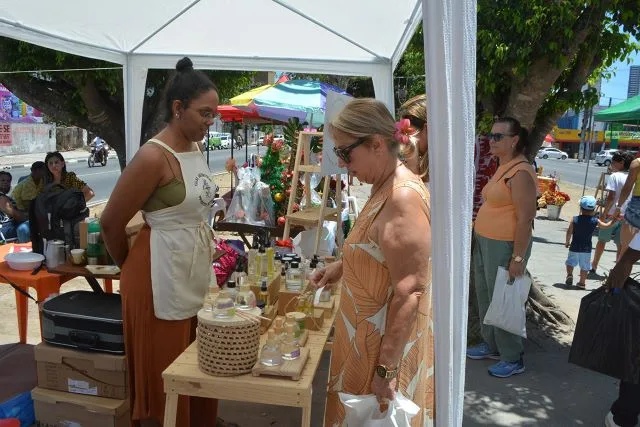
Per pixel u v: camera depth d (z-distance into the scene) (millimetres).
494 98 5098
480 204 4758
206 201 2549
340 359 1944
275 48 4949
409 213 1690
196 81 2365
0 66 6641
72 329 2701
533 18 4129
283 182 4891
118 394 2705
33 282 3107
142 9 3926
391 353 1709
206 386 1949
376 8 3682
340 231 4227
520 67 4367
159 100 7430
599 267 7691
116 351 2686
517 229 3625
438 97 1507
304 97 7938
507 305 3688
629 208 4176
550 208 13094
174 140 2439
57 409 2738
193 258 2523
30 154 28125
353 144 1750
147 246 2463
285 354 2043
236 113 9617
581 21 4344
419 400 1907
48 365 2758
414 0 3367
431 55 1494
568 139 52688
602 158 39250
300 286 2539
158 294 2447
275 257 3014
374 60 5016
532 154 5246
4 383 2945
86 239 3248
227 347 1936
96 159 22469
